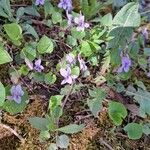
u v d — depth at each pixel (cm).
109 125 19
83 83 20
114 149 18
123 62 20
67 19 22
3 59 17
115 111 18
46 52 20
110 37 20
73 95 20
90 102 19
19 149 18
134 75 21
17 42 19
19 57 20
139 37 22
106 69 21
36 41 20
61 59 20
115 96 20
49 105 18
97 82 20
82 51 20
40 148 18
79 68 20
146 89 21
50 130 18
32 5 22
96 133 19
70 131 17
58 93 20
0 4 20
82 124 17
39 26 21
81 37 20
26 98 18
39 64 19
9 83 19
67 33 21
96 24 22
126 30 20
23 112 19
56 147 17
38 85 20
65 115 19
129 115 20
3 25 19
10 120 18
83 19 20
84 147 18
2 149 18
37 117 17
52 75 20
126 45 20
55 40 21
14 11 22
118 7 23
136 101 20
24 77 19
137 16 20
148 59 21
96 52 20
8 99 18
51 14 22
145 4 25
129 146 19
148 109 19
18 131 18
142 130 19
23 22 21
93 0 21
